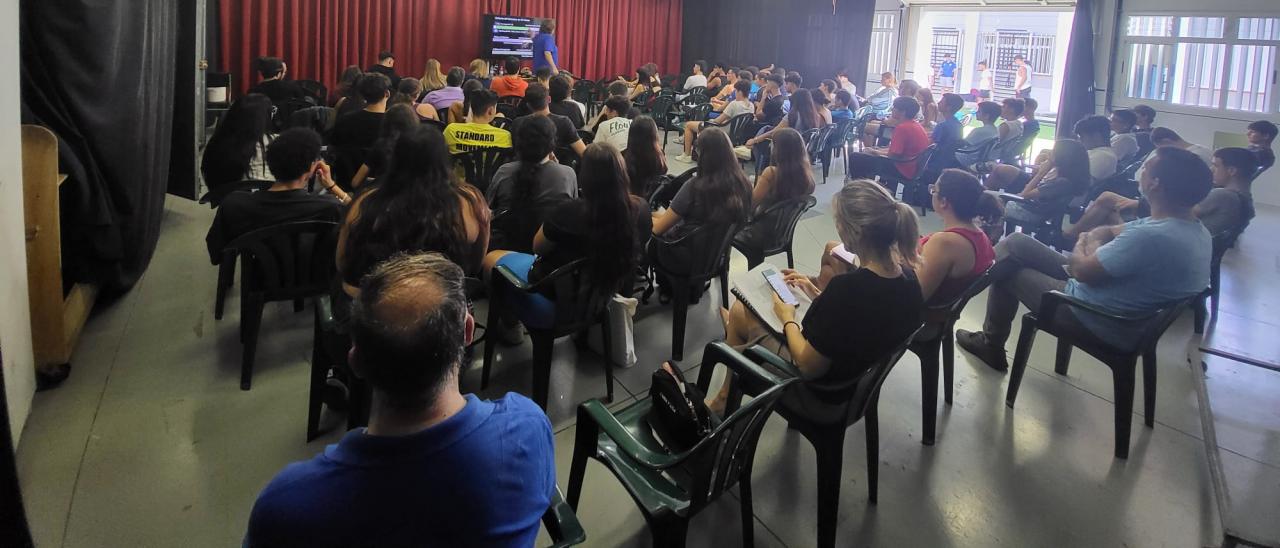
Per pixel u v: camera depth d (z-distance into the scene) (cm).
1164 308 215
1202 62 653
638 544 178
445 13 979
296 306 298
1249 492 200
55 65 247
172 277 327
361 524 82
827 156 648
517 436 94
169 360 252
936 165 553
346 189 364
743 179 279
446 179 199
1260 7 605
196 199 428
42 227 219
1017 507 198
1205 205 336
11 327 194
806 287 219
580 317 229
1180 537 187
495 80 659
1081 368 285
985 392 262
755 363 189
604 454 161
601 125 450
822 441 174
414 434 85
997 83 1361
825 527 175
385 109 374
